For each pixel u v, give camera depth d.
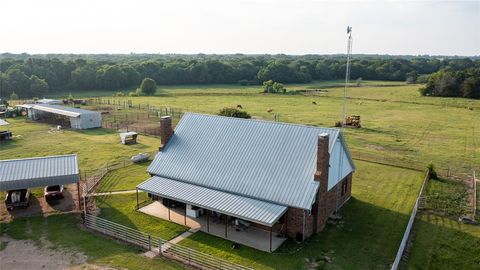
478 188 41.81
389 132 71.06
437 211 35.50
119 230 30.31
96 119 74.19
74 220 32.91
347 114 90.06
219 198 30.78
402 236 30.53
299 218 29.03
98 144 60.31
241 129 36.28
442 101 113.50
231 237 29.86
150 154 54.00
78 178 34.72
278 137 34.03
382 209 35.78
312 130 33.34
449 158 54.03
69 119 80.75
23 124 76.81
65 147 58.16
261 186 30.95
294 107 101.12
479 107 101.88
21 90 127.56
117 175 44.91
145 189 33.12
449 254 28.05
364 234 30.75
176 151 36.94
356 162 51.22
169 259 26.67
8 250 27.72
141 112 92.00
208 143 36.41
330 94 132.62
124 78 159.12
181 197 31.27
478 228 32.09
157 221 32.56
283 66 185.25
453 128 75.12
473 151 58.09
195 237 29.86
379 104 108.25
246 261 26.45
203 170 34.22
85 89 153.88
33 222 32.41
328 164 30.61
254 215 27.89
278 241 29.27
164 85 174.88
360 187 41.78
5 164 35.09
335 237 30.19
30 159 36.25
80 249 27.92
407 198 38.66
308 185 29.56
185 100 117.00
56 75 148.75
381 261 26.78
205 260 26.25
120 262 26.19
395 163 50.81
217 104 106.25
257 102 111.75
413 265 26.38
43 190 39.66
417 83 177.25
